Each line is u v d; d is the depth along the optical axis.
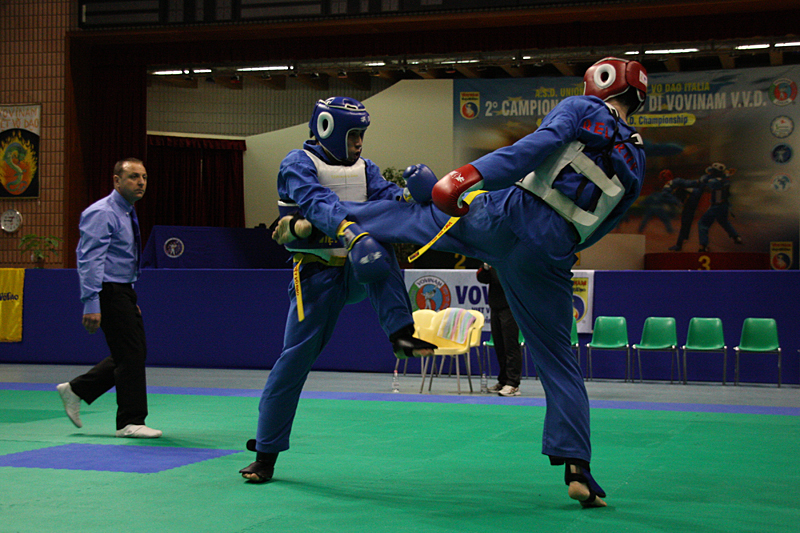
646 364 9.27
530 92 16.48
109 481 3.28
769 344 8.58
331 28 13.95
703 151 15.88
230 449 4.17
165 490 3.09
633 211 16.23
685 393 7.71
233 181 18.42
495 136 16.70
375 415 5.76
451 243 2.88
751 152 15.62
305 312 3.21
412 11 13.15
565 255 2.75
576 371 2.83
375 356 9.90
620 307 9.38
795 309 8.80
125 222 4.74
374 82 17.75
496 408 6.21
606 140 2.71
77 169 14.84
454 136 16.91
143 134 15.19
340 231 2.85
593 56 13.74
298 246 3.21
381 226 2.86
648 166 16.14
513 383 7.31
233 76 15.40
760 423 5.36
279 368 3.24
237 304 10.46
